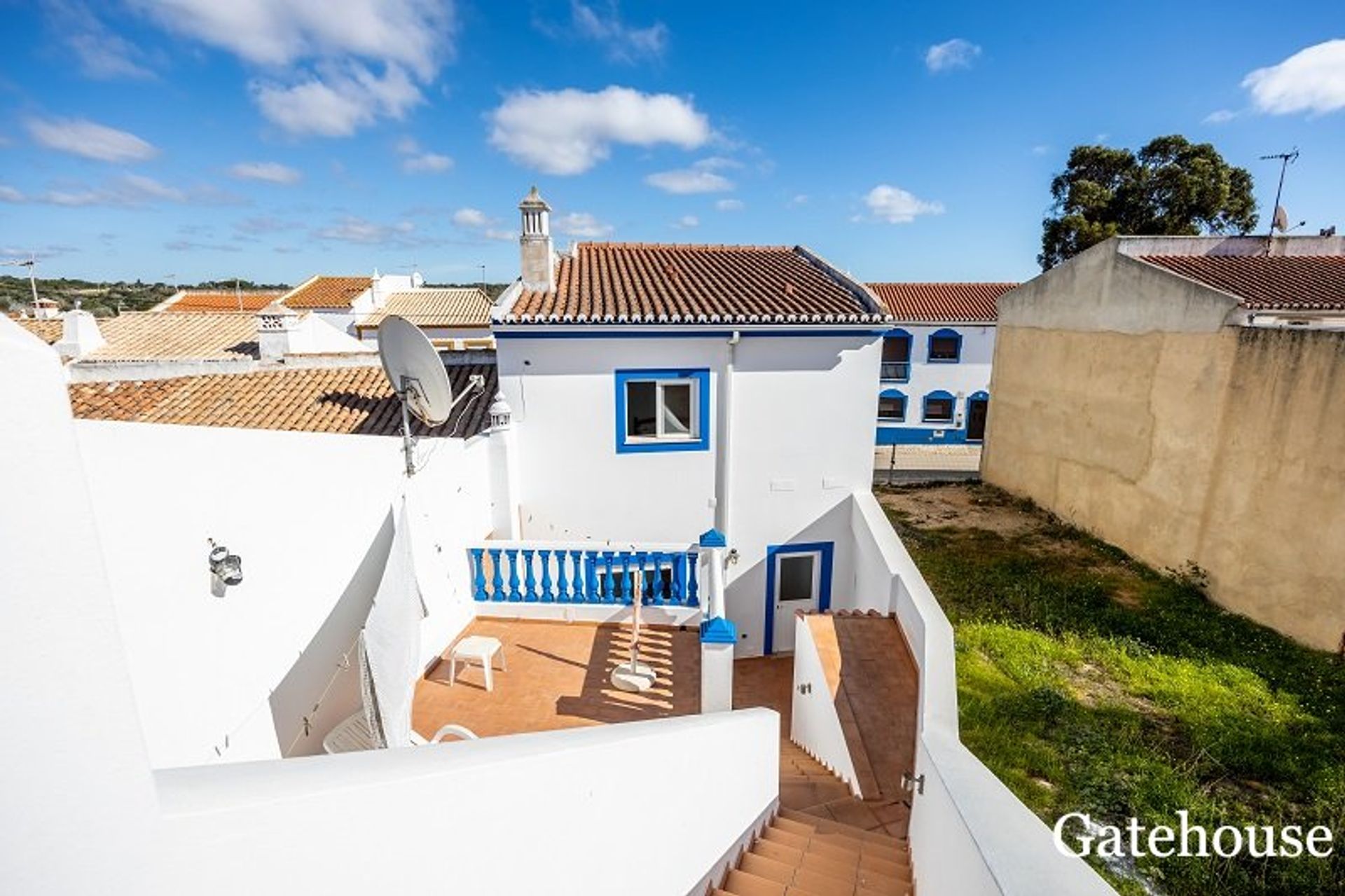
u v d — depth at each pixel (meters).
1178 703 9.50
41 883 1.34
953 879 3.89
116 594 3.51
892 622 9.30
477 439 9.48
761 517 11.51
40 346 1.26
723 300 11.47
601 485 11.05
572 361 10.55
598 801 3.26
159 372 14.88
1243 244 19.28
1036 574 14.59
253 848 1.67
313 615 5.56
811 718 8.91
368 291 32.59
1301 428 11.59
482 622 9.27
